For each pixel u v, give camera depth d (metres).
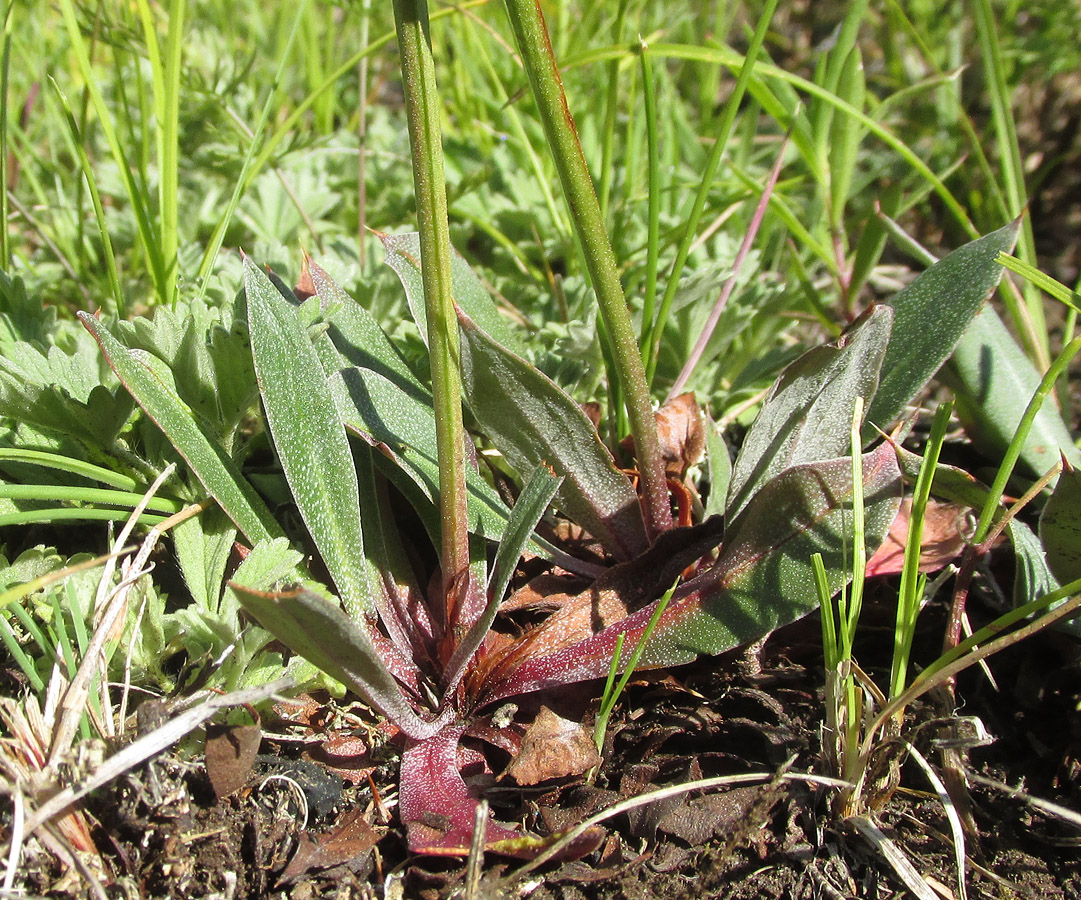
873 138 0.30
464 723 0.14
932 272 0.16
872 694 0.13
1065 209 0.29
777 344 0.23
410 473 0.14
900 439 0.15
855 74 0.21
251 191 0.24
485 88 0.27
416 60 0.11
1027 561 0.15
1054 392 0.20
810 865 0.13
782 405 0.14
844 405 0.15
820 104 0.21
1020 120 0.30
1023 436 0.13
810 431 0.15
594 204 0.13
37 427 0.15
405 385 0.16
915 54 0.31
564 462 0.15
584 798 0.13
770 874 0.13
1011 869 0.13
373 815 0.13
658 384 0.20
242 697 0.12
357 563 0.14
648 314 0.17
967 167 0.28
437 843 0.12
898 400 0.15
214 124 0.24
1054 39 0.28
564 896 0.12
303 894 0.12
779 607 0.14
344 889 0.12
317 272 0.16
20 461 0.15
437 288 0.12
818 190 0.22
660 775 0.14
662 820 0.13
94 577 0.14
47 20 0.28
